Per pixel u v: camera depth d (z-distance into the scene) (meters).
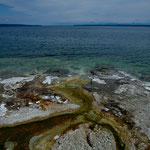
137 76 25.03
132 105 16.25
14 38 74.50
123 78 23.80
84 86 20.66
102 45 54.22
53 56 37.69
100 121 13.71
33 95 17.88
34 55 38.28
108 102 16.83
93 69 28.27
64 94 18.38
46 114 14.52
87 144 11.11
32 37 83.50
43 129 12.67
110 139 11.62
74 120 13.81
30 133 12.24
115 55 39.53
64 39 74.19
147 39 73.12
